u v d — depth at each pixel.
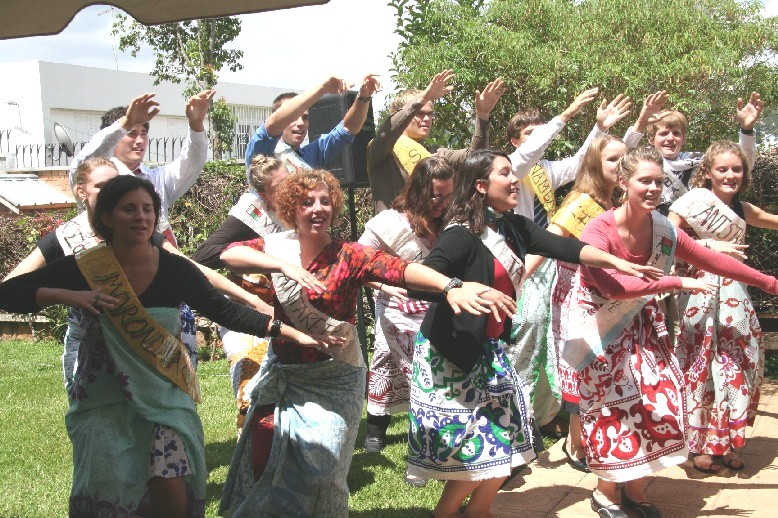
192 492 3.72
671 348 4.59
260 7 3.51
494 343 4.18
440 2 9.60
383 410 5.73
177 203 10.33
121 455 3.57
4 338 11.80
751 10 9.09
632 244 4.48
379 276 3.86
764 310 8.49
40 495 5.20
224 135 24.89
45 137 31.83
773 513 4.69
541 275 5.70
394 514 4.73
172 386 3.71
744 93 8.95
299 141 5.85
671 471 5.48
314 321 3.90
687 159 6.37
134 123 4.98
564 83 9.02
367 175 6.74
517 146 6.50
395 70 9.75
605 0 9.02
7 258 11.86
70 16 3.62
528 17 9.48
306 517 3.88
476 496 4.27
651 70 8.63
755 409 5.54
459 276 4.08
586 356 4.50
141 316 3.61
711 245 4.86
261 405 4.09
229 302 3.77
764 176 8.18
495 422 4.09
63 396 7.97
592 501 4.70
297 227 4.01
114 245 3.66
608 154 5.19
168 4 3.55
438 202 4.89
